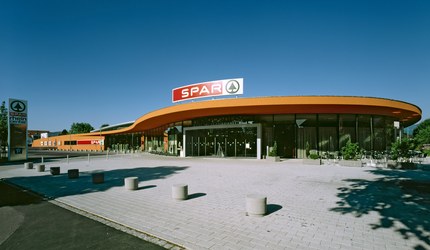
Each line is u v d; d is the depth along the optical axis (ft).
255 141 86.99
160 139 140.46
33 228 20.35
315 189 34.12
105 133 207.72
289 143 86.07
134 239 17.97
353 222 20.84
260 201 22.79
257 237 17.90
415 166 55.67
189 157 102.47
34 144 353.31
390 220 21.24
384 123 88.58
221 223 20.93
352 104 71.72
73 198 30.66
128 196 31.30
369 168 57.88
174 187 29.25
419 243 16.62
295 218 22.06
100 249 16.31
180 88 94.53
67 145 266.98
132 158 104.78
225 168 59.72
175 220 21.84
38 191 35.35
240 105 76.07
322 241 17.10
